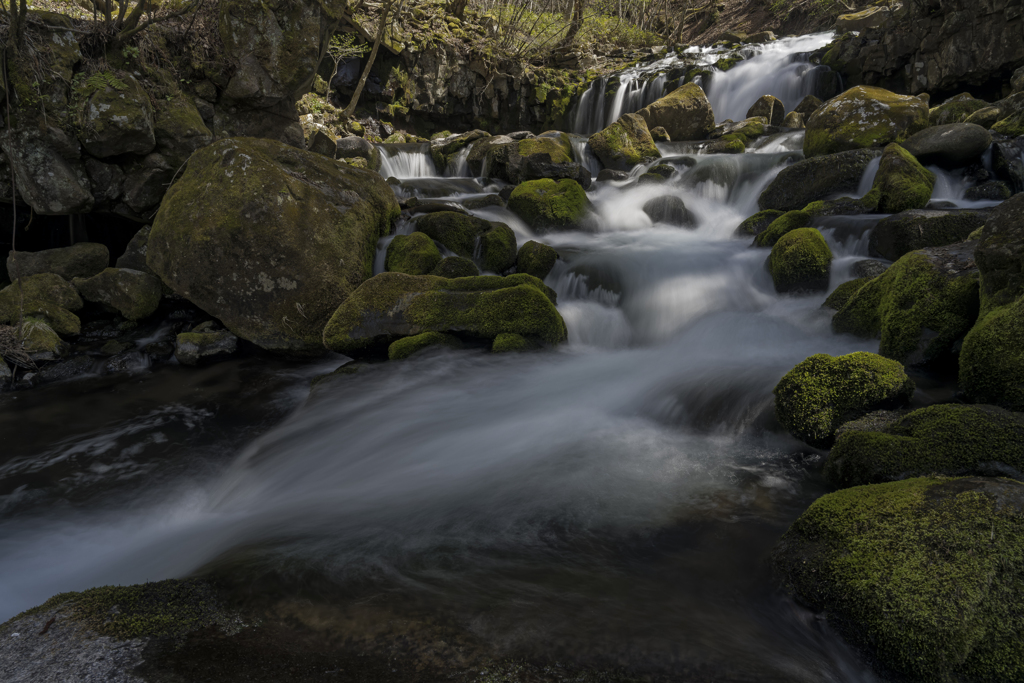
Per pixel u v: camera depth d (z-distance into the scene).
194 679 1.99
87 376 6.42
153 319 7.57
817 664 2.20
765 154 11.83
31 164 6.93
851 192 9.26
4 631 2.31
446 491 3.60
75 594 2.56
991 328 3.84
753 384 4.62
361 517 3.34
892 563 2.28
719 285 7.41
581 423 4.52
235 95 8.38
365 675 2.04
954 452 3.01
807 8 24.17
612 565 2.78
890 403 3.79
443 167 14.30
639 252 8.23
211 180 6.76
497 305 5.98
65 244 8.59
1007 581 2.15
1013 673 2.00
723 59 19.50
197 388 6.14
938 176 9.23
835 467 3.31
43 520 3.92
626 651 2.19
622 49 24.19
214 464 4.70
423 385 5.58
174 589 2.58
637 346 6.70
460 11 18.67
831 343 5.54
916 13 14.75
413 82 16.81
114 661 2.10
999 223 4.19
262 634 2.28
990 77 13.15
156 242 6.68
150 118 7.41
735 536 2.96
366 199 7.59
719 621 2.39
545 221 9.60
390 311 6.06
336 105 15.94
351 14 14.62
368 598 2.53
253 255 6.50
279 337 6.55
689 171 11.66
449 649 2.19
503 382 5.54
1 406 5.72
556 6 22.75
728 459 3.81
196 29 8.15
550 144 12.17
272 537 3.13
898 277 5.11
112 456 4.80
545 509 3.30
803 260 6.90
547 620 2.37
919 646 2.09
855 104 10.80
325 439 4.74
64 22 7.03
